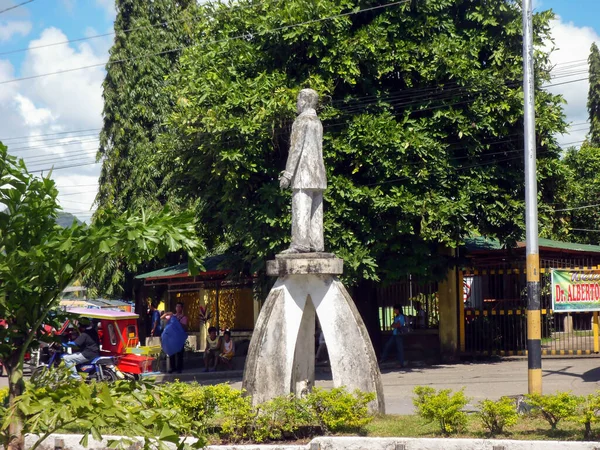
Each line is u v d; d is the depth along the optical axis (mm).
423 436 10641
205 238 23203
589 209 32656
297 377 12422
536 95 19953
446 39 19328
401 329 21484
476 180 19594
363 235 19281
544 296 23250
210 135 18656
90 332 18422
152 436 7066
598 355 21312
